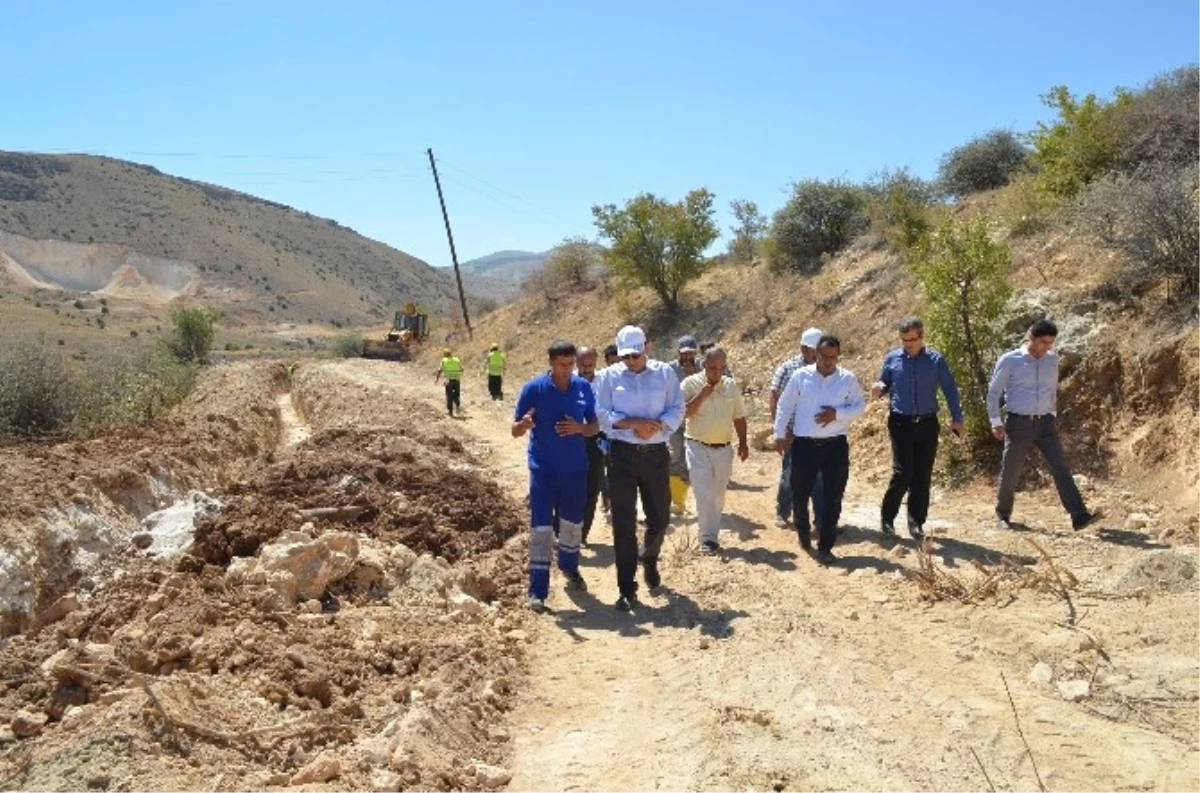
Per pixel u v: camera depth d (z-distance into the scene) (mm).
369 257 165750
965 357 10328
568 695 5402
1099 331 9883
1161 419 8898
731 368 21891
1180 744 4488
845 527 8875
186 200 144250
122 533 8555
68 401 14211
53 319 80438
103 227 126188
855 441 12148
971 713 4883
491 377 25016
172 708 4254
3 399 13406
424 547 8062
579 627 6488
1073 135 14742
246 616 5773
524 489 11359
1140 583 6398
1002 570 6902
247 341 92000
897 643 5930
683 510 9523
